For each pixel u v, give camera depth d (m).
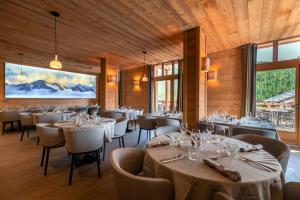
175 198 1.24
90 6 2.86
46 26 3.63
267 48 4.68
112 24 3.51
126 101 8.83
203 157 1.51
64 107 7.26
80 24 3.51
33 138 4.77
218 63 5.33
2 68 6.42
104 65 6.44
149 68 7.68
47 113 4.87
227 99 5.14
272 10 2.93
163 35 4.08
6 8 2.94
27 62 6.92
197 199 1.15
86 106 7.83
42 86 7.47
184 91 3.83
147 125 4.38
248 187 1.09
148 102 7.77
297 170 2.83
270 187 1.16
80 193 2.16
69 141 2.42
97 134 2.60
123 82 8.93
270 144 2.09
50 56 6.04
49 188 2.26
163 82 7.51
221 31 3.82
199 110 3.63
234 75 5.01
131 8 2.90
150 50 5.32
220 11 2.96
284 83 4.45
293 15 3.10
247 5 2.77
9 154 3.49
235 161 1.43
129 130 5.88
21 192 2.16
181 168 1.29
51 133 2.74
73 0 2.70
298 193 1.25
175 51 5.41
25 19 3.32
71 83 8.48
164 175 1.33
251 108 4.62
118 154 1.64
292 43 4.32
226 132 2.91
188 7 2.84
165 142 1.88
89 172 2.72
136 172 1.82
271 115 4.61
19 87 6.82
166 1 2.68
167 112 5.59
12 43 4.68
